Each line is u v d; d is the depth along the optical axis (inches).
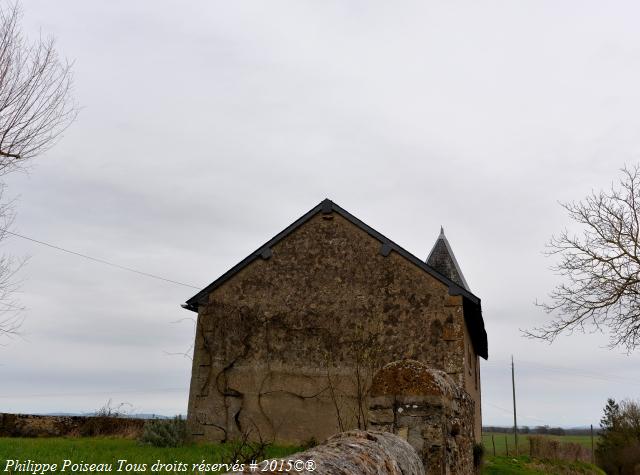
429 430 271.9
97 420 749.9
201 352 615.8
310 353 586.9
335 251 612.7
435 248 864.9
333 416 561.3
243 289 625.9
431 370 287.3
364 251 604.1
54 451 446.6
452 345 546.6
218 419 590.2
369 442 193.0
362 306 585.9
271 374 590.6
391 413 279.0
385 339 567.5
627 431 1525.6
